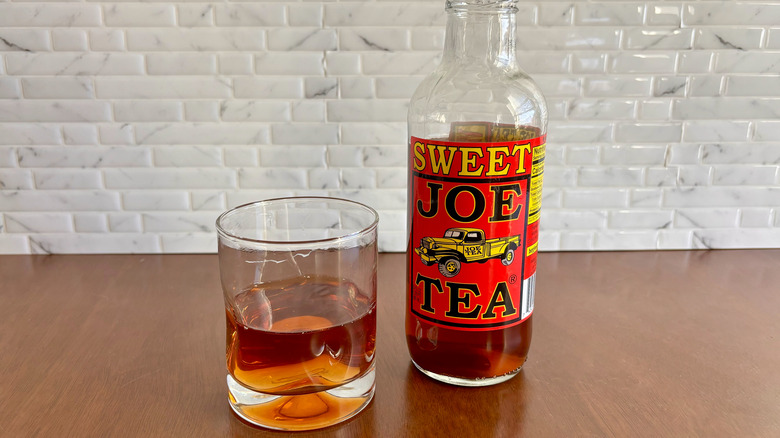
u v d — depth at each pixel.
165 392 0.32
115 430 0.28
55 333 0.39
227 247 0.28
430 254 0.30
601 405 0.31
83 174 0.53
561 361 0.35
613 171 0.54
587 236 0.55
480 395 0.31
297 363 0.27
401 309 0.42
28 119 0.51
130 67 0.50
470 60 0.32
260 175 0.53
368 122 0.52
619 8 0.50
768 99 0.52
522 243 0.30
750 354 0.36
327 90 0.51
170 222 0.54
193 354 0.36
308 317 0.29
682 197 0.55
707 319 0.41
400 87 0.51
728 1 0.50
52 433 0.28
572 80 0.51
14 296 0.45
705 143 0.53
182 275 0.50
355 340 0.28
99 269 0.51
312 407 0.28
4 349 0.37
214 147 0.52
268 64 0.50
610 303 0.44
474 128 0.32
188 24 0.50
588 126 0.53
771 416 0.30
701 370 0.34
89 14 0.49
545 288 0.47
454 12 0.31
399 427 0.29
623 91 0.52
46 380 0.33
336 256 0.28
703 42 0.51
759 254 0.55
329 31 0.50
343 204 0.32
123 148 0.52
